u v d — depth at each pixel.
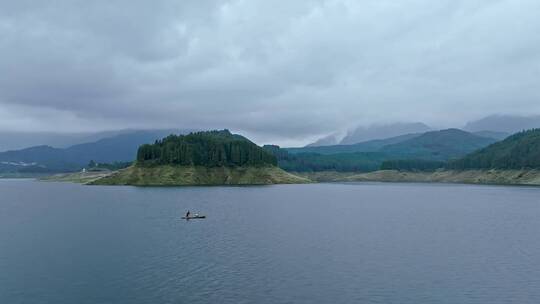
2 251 79.62
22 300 54.00
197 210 151.88
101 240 90.81
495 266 70.31
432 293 56.97
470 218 134.38
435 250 82.19
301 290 57.69
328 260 73.56
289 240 91.69
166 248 82.69
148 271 66.06
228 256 76.06
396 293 56.84
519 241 92.12
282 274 64.81
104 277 63.00
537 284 60.88
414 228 111.00
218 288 58.22
